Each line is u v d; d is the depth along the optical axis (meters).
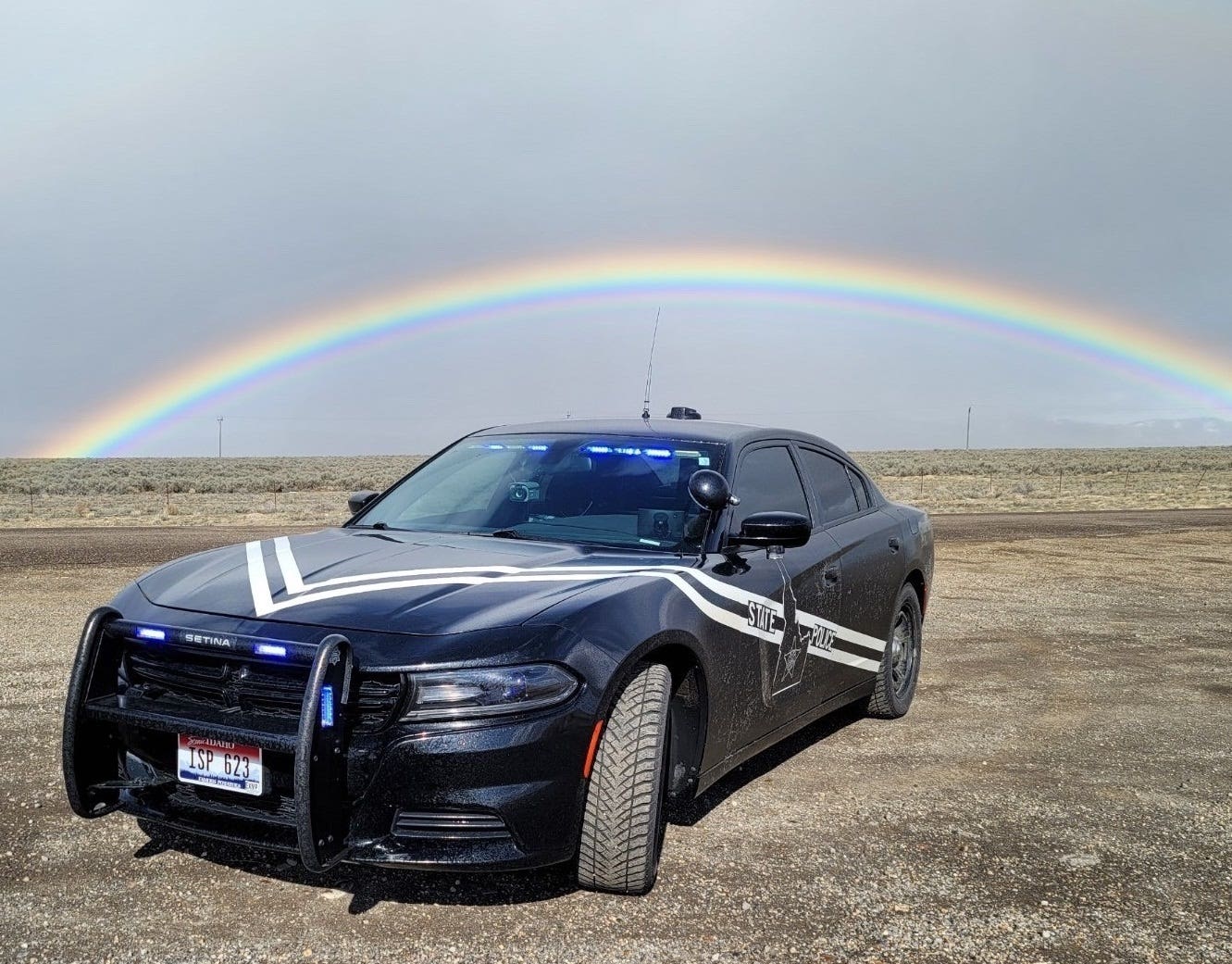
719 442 5.25
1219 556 17.81
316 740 3.16
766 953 3.44
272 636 3.46
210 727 3.40
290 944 3.39
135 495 43.19
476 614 3.57
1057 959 3.47
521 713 3.40
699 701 4.26
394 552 4.36
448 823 3.37
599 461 5.19
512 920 3.60
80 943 3.36
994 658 8.85
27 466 82.12
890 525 6.56
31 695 6.60
